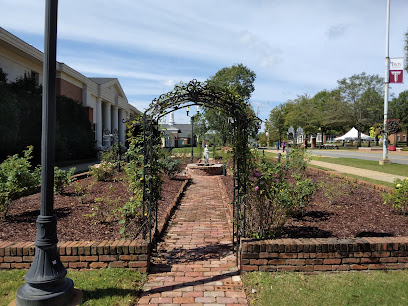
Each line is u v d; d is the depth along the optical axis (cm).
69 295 312
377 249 382
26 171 593
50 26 297
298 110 5338
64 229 505
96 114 3603
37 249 310
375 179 1095
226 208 757
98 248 382
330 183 870
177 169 1298
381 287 337
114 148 1348
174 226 603
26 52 2266
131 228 501
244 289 344
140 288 345
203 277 376
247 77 4244
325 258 381
